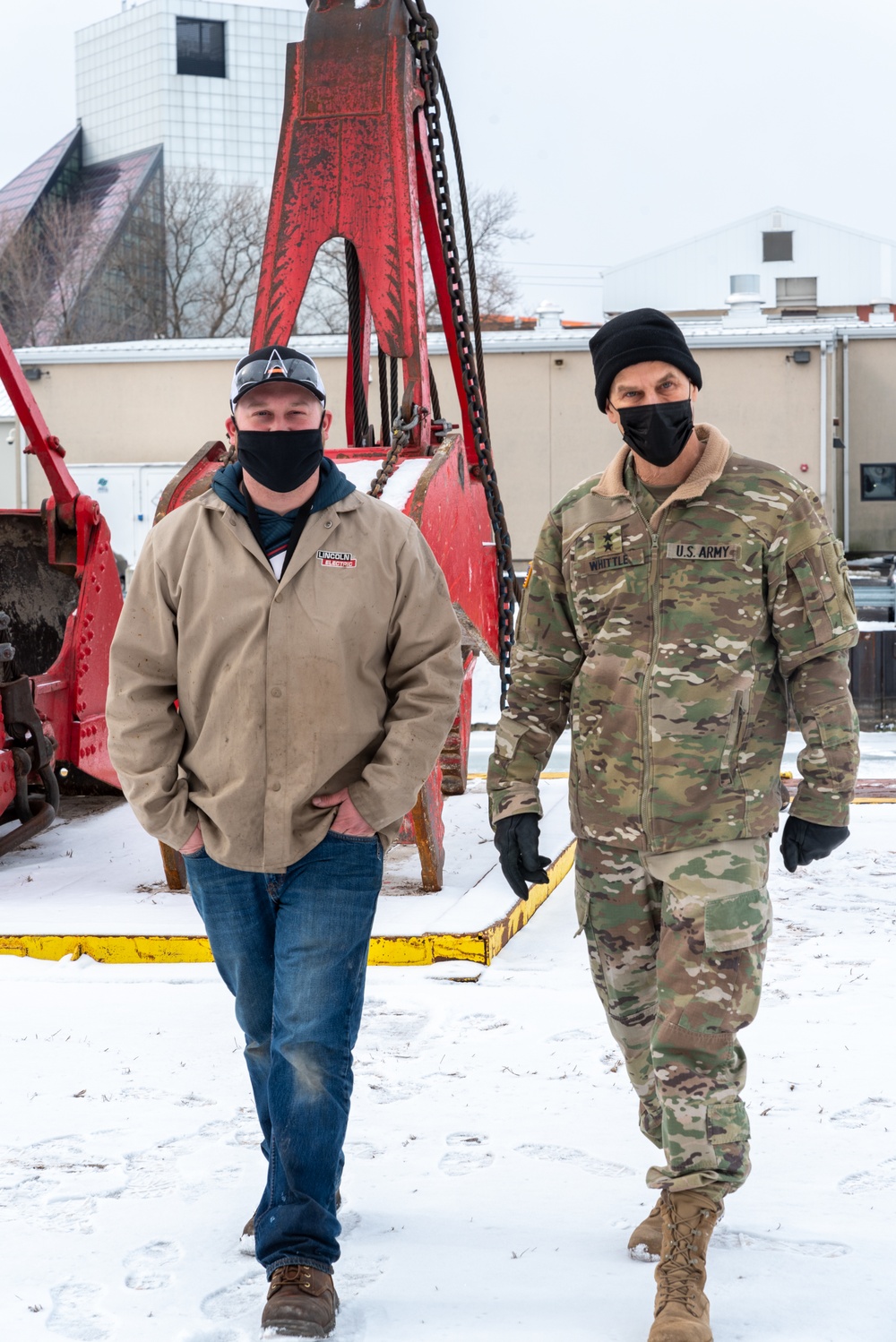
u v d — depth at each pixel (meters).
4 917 5.62
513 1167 3.20
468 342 6.97
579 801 2.74
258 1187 3.11
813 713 2.60
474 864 6.54
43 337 50.78
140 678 2.68
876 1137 3.35
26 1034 4.34
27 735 6.83
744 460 2.65
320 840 2.63
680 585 2.61
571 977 4.93
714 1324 2.43
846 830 2.60
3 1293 2.62
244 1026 2.79
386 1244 2.79
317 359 24.66
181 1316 2.51
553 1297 2.55
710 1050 2.52
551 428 24.45
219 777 2.64
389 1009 4.58
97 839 7.69
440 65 6.86
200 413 25.80
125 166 74.50
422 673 2.72
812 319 30.59
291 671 2.61
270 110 78.56
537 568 2.84
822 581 2.58
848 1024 4.29
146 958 5.28
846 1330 2.40
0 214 54.94
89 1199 3.06
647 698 2.62
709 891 2.56
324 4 6.65
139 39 76.31
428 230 7.17
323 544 2.65
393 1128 3.48
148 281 51.94
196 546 2.66
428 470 5.92
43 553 8.16
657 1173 2.52
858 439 25.27
